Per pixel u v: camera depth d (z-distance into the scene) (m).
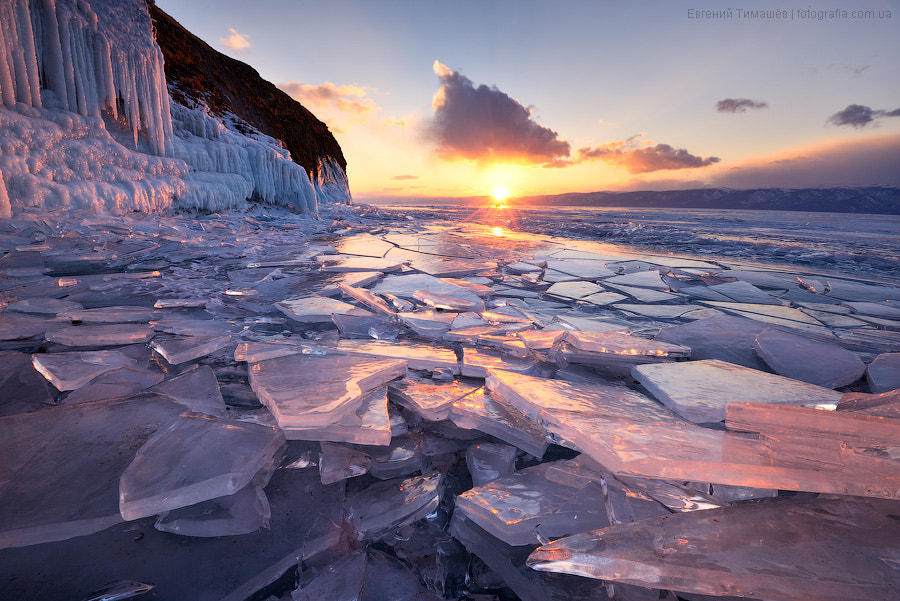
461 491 1.36
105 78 7.61
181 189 9.03
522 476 1.32
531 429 1.55
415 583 1.04
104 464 1.28
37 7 6.46
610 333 2.64
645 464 1.17
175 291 3.60
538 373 2.15
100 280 3.73
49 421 1.48
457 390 1.90
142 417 1.54
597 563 0.91
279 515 1.18
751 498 1.19
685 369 2.11
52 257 4.57
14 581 0.94
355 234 9.86
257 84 23.27
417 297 3.54
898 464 1.10
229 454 1.26
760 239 11.96
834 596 0.80
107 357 2.00
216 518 1.12
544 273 5.34
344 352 2.20
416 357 2.18
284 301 3.25
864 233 16.23
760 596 0.81
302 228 10.73
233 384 1.89
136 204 7.78
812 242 11.40
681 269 5.88
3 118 5.78
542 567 0.93
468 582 1.04
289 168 13.82
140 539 1.07
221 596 0.95
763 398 1.76
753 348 2.63
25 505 1.10
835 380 2.13
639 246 9.16
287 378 1.79
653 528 1.00
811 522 1.00
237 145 12.16
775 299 4.19
